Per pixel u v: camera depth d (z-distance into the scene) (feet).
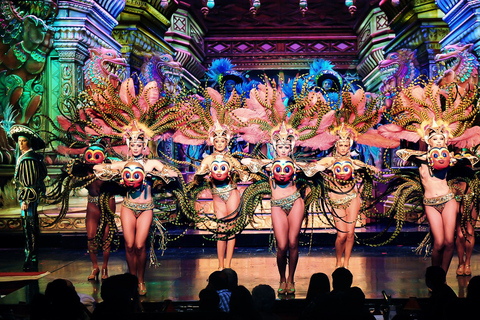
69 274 22.49
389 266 23.36
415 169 20.85
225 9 63.41
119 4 37.35
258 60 62.95
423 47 38.47
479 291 11.82
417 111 20.58
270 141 19.83
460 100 20.98
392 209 21.39
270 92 20.30
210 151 40.52
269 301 13.21
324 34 63.46
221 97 21.25
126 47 40.83
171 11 47.57
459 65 28.30
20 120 32.53
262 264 24.61
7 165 32.32
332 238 30.40
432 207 19.76
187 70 58.49
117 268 23.79
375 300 17.49
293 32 63.57
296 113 19.71
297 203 18.76
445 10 33.91
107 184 20.45
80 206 30.99
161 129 20.18
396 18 43.39
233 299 12.15
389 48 46.65
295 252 18.83
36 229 23.26
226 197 21.12
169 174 19.25
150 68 38.24
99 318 11.89
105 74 29.99
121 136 20.01
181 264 24.73
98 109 20.08
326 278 14.17
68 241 29.94
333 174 20.16
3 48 31.58
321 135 20.70
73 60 32.53
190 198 20.97
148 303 17.33
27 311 15.05
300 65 63.00
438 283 15.35
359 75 63.77
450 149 25.76
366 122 21.61
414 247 29.27
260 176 20.10
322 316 12.24
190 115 20.90
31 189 22.77
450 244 19.52
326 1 62.80
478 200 20.52
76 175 21.93
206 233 30.83
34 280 21.12
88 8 33.01
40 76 33.01
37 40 31.53
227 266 22.15
